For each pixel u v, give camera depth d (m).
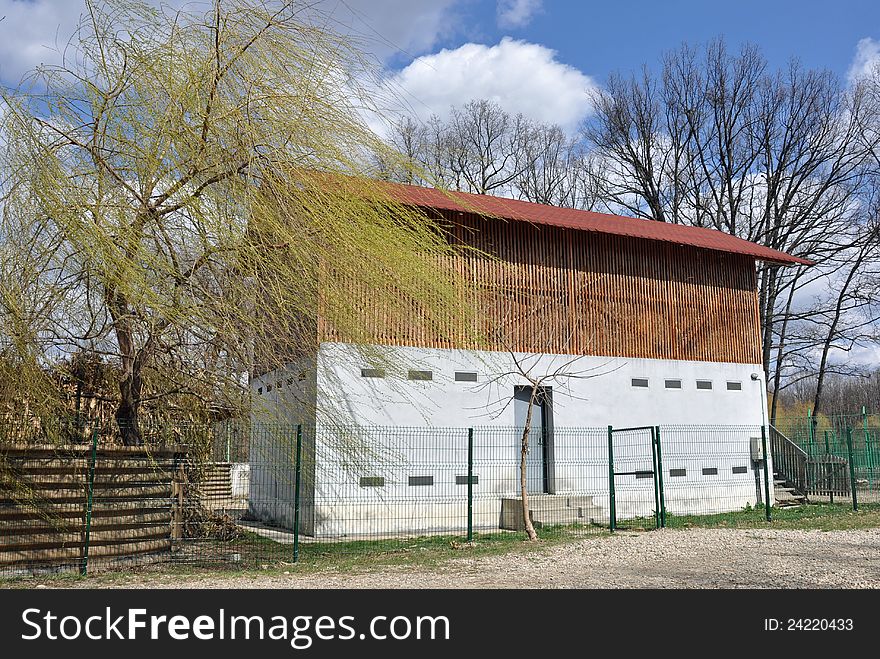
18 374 8.36
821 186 32.69
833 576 9.33
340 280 10.13
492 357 16.56
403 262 10.30
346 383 15.05
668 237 19.55
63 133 8.71
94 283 8.59
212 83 8.98
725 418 19.66
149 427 10.77
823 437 25.34
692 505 18.64
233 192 8.91
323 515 14.37
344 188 9.86
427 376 15.84
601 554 11.60
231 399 10.19
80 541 9.68
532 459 16.97
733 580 9.07
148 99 8.88
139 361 9.82
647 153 36.75
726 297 20.45
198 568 10.38
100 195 8.43
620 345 18.53
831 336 32.50
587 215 21.03
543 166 38.88
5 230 8.10
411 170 10.64
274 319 9.75
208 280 9.02
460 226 16.58
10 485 9.14
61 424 9.42
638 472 15.70
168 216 8.73
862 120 31.95
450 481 15.78
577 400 17.72
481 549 12.55
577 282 18.30
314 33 9.77
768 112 33.84
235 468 21.86
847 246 31.75
